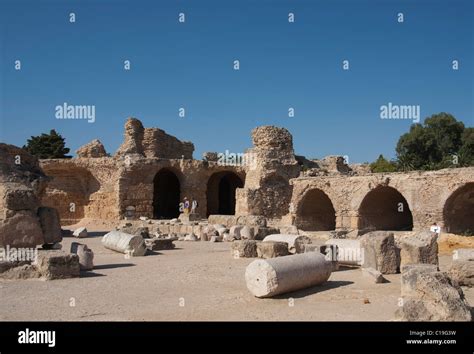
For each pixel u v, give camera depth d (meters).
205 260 20.02
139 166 47.38
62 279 14.81
